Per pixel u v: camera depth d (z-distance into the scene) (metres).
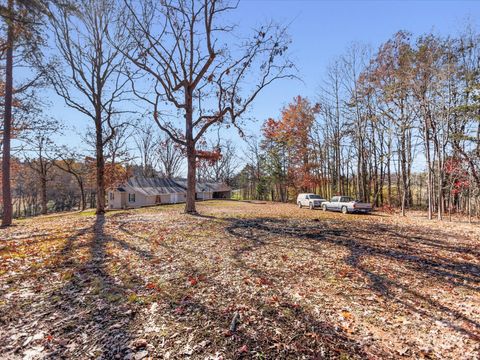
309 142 39.25
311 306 4.45
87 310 4.06
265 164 44.50
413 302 4.78
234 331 3.57
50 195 51.56
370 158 31.20
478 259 7.50
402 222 15.34
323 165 40.12
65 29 15.71
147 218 14.80
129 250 7.53
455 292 5.25
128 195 40.06
